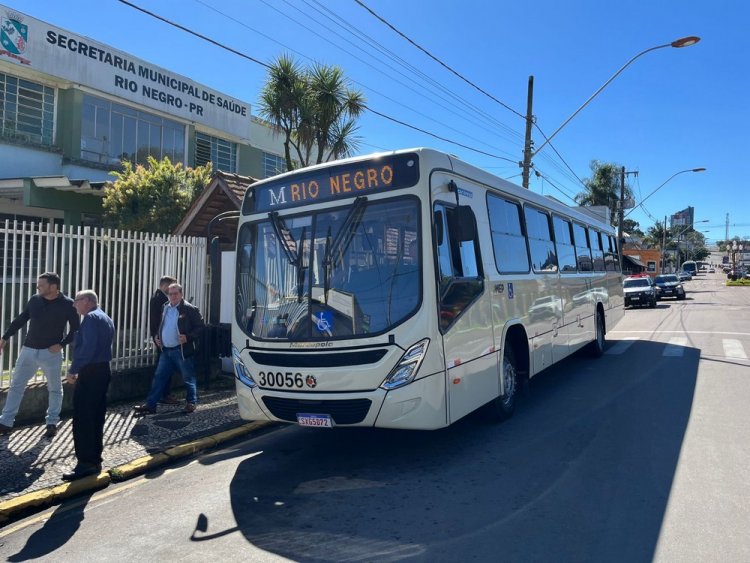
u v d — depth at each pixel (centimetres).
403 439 652
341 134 1611
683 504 446
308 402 538
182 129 2123
